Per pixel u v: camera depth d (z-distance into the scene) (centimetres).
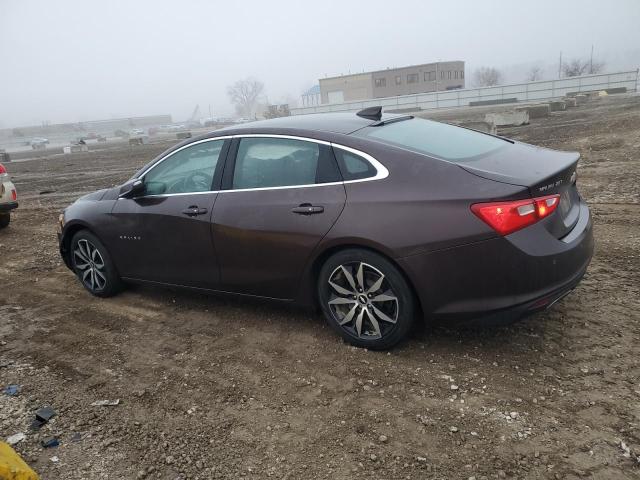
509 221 317
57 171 2344
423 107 5850
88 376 381
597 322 397
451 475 262
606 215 686
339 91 8919
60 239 548
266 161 405
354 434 297
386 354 376
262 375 365
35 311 511
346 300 378
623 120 1817
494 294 328
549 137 1686
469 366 353
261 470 276
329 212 367
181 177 451
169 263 462
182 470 279
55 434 315
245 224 403
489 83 9969
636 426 286
